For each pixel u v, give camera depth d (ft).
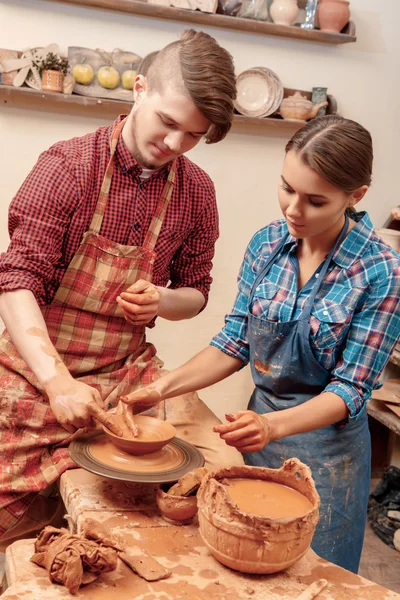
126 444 5.41
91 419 5.54
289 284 6.42
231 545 4.37
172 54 5.87
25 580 4.21
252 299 6.58
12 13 9.82
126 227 6.88
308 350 6.18
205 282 7.99
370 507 11.16
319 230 5.77
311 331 6.16
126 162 6.64
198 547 4.80
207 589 4.29
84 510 5.13
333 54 11.67
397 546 10.16
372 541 10.43
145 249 6.89
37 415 6.44
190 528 5.06
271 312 6.39
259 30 10.75
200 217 7.43
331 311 6.09
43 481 6.08
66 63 10.07
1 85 9.68
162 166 6.85
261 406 6.91
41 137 10.37
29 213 6.36
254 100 11.15
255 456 6.92
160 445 5.51
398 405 10.93
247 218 11.83
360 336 6.06
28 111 10.19
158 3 10.13
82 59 10.09
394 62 12.10
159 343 11.80
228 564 4.47
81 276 6.68
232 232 11.80
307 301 6.20
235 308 6.95
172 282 8.12
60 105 10.29
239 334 6.83
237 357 6.82
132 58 10.29
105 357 7.04
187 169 7.26
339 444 6.45
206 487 4.77
